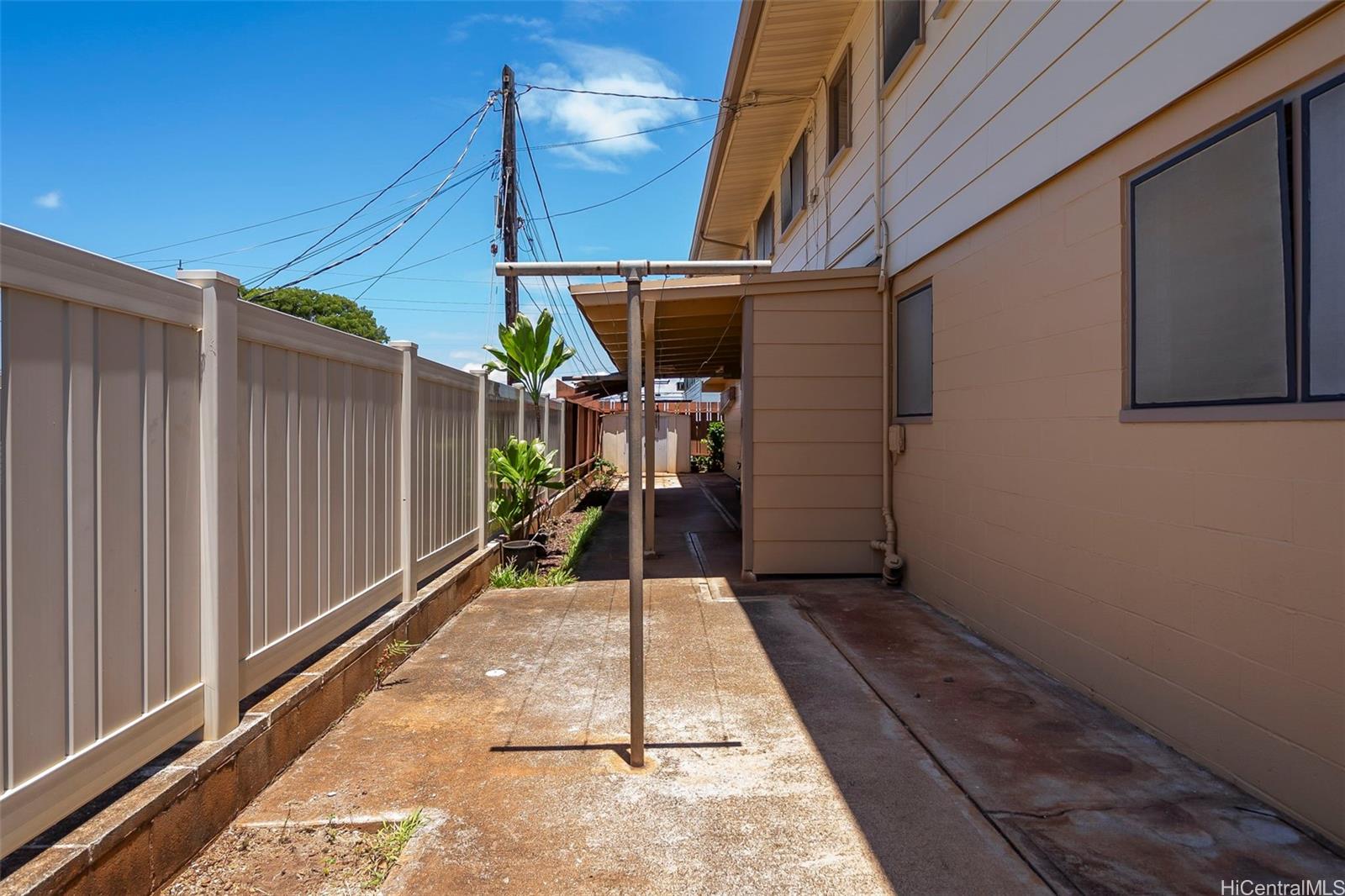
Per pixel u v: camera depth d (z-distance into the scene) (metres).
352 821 2.82
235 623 2.93
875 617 5.71
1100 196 3.85
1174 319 3.36
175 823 2.46
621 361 10.97
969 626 5.37
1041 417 4.41
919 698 4.05
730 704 3.99
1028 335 4.55
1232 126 3.03
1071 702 3.96
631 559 3.33
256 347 3.22
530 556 7.57
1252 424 2.91
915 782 3.12
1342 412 2.53
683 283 6.93
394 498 4.87
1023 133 4.54
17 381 1.99
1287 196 2.78
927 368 6.20
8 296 1.97
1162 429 3.41
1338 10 2.56
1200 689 3.20
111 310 2.33
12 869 1.93
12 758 1.95
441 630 5.40
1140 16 3.51
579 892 2.43
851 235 8.08
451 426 6.09
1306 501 2.68
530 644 5.07
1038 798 2.97
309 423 3.70
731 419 18.86
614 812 2.91
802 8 7.69
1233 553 3.01
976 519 5.25
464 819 2.86
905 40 6.45
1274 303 2.84
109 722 2.31
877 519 7.04
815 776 3.18
